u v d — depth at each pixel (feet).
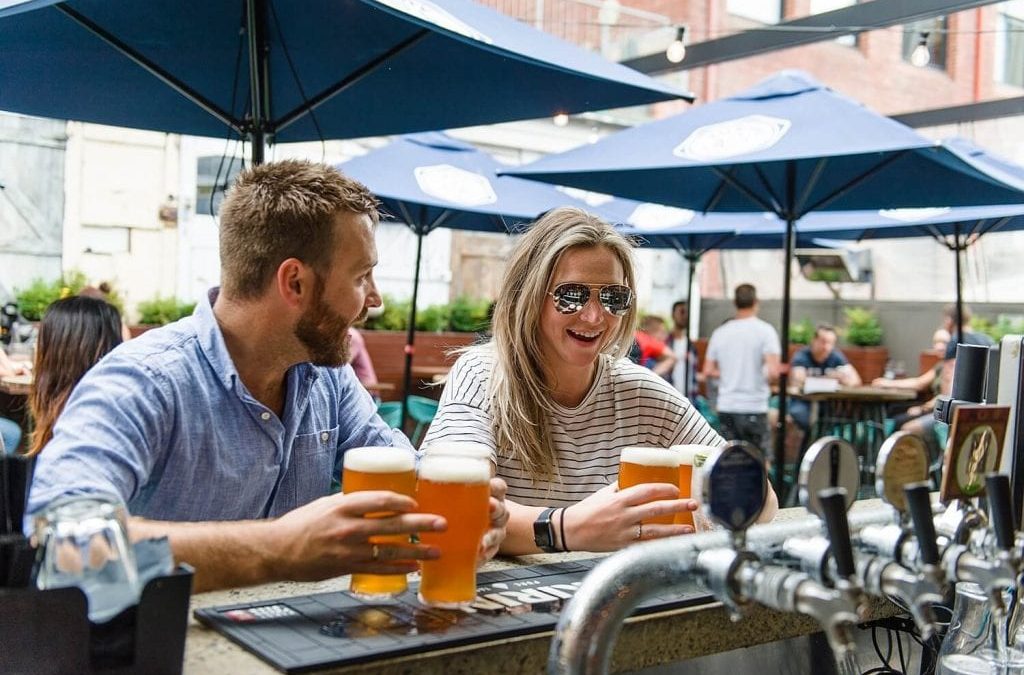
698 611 4.33
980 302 34.99
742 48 24.09
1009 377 4.72
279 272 5.05
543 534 4.98
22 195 25.84
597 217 6.40
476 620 3.80
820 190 16.28
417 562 4.07
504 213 18.24
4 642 2.91
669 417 6.72
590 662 3.02
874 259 38.32
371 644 3.46
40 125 25.95
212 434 5.22
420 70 9.91
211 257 29.04
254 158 8.87
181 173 28.30
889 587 3.26
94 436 4.62
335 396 6.06
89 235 26.94
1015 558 3.55
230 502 5.39
